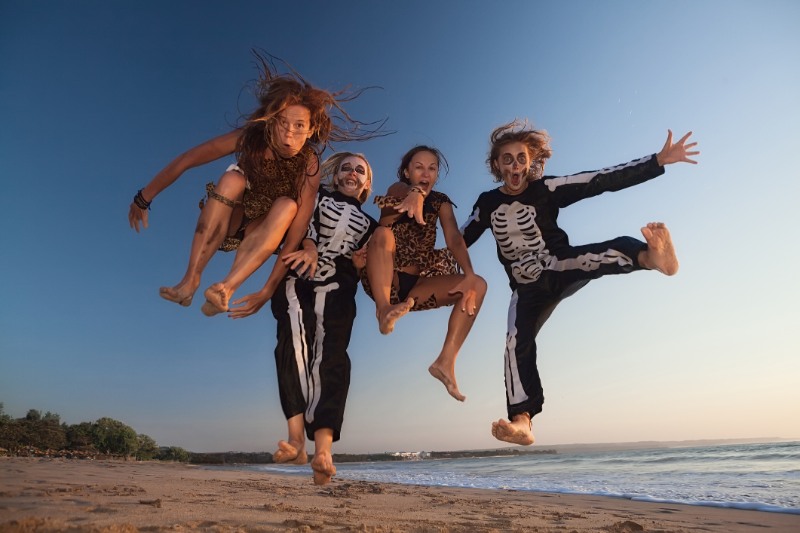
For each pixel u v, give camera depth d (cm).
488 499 1020
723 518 750
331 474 322
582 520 697
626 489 1324
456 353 363
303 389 338
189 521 395
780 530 634
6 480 723
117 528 320
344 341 352
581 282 392
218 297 303
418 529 483
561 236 411
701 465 2242
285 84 336
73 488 654
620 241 369
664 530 610
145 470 1684
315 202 366
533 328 387
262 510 571
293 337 345
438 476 2097
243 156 340
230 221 350
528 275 403
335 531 411
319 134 354
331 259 371
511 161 414
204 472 1912
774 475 1592
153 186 353
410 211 367
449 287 379
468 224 436
